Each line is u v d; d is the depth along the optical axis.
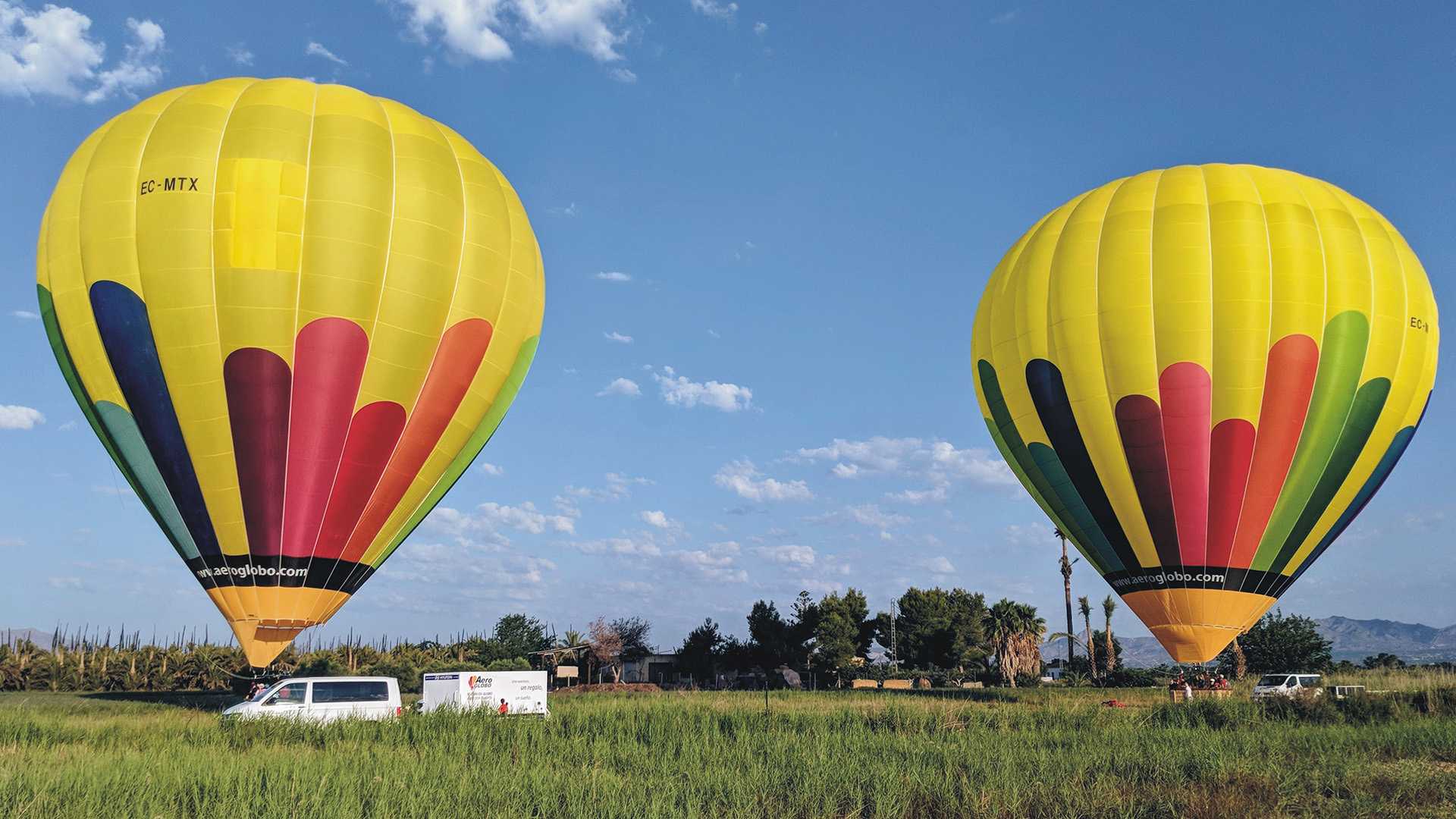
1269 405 31.02
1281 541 31.58
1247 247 31.70
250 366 27.77
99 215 28.23
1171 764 16.58
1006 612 83.06
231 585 28.38
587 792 13.41
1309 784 15.47
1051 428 33.62
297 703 24.14
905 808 13.12
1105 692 51.31
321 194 28.59
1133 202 33.69
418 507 31.23
